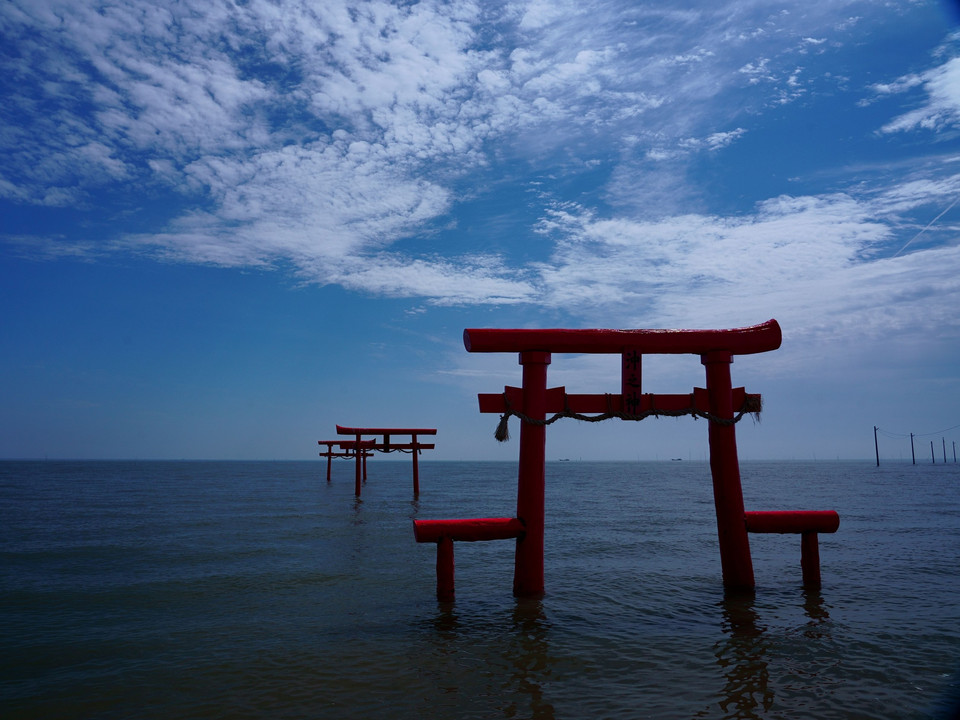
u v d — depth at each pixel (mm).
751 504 31281
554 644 7234
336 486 48875
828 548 14875
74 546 16031
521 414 8984
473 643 7316
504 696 5645
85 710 5488
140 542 16688
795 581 10773
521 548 9445
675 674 6199
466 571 12234
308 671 6402
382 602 9625
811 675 6148
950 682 5941
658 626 7973
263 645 7379
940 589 10133
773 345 9227
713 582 10844
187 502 32250
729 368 9414
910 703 5422
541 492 9250
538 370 8977
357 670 6406
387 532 18375
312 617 8766
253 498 35156
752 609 8820
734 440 9453
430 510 25875
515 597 9453
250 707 5484
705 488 49438
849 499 34938
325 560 13617
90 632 8109
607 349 9055
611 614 8609
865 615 8477
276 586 10953
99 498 36438
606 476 86312
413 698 5625
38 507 29438
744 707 5348
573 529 19391
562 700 5535
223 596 10242
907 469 130125
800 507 28969
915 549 14711
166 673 6418
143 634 7980
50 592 10625
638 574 11641
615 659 6672
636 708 5332
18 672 6520
